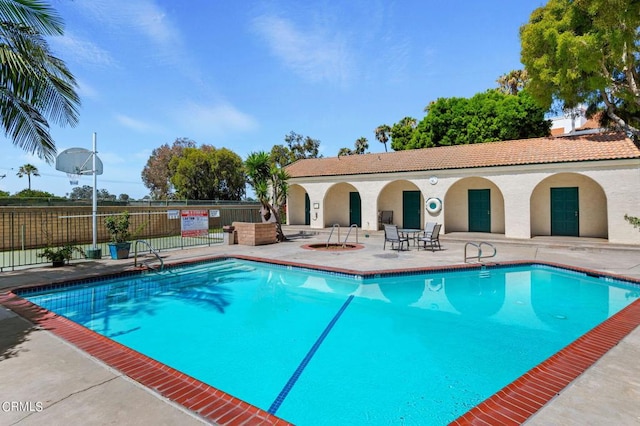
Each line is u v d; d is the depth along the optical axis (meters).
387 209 19.92
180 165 33.31
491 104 24.33
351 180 19.06
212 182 34.34
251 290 8.02
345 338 5.19
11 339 4.23
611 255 10.68
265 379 3.97
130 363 3.53
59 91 7.98
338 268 9.01
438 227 12.27
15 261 11.35
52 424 2.47
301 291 7.87
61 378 3.20
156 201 21.25
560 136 16.05
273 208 15.41
